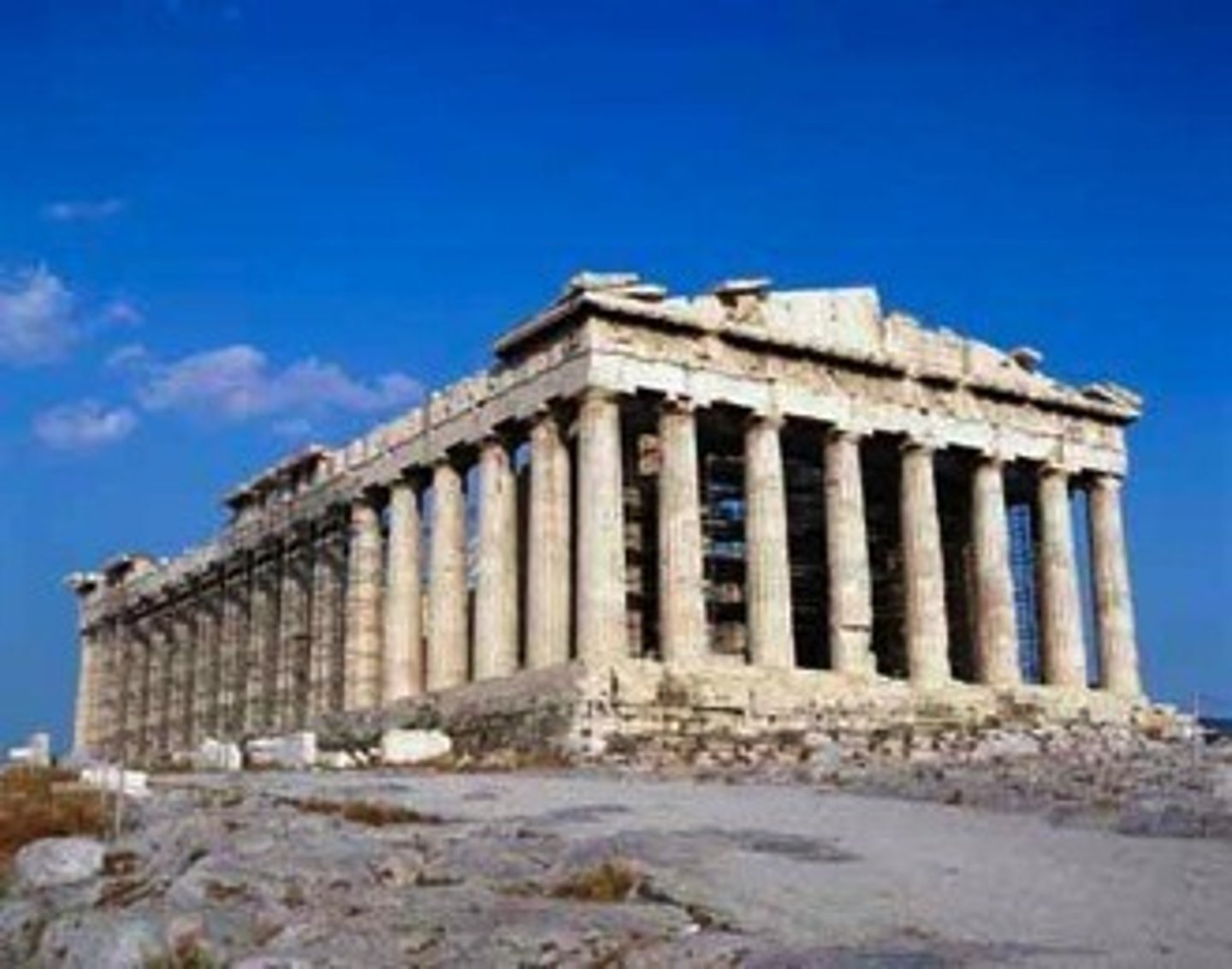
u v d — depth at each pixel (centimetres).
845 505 7125
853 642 6944
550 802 3878
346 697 7969
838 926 2227
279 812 3438
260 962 2141
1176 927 2203
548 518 6775
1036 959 1961
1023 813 3541
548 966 2070
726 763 5309
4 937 2577
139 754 10394
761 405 7006
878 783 4247
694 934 2178
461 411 7438
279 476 9056
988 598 7519
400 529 7800
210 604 10106
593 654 6322
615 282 6706
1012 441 7762
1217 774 3956
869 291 7488
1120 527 8081
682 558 6625
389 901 2478
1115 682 7819
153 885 2722
